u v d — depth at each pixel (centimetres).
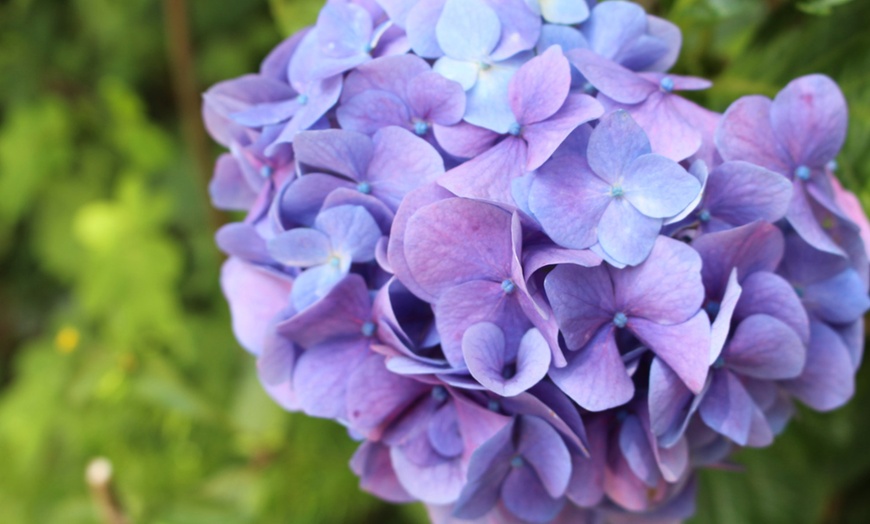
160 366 67
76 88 93
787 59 51
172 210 89
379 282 43
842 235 44
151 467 67
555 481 43
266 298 45
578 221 41
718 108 51
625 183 41
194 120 66
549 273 41
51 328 92
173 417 65
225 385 73
